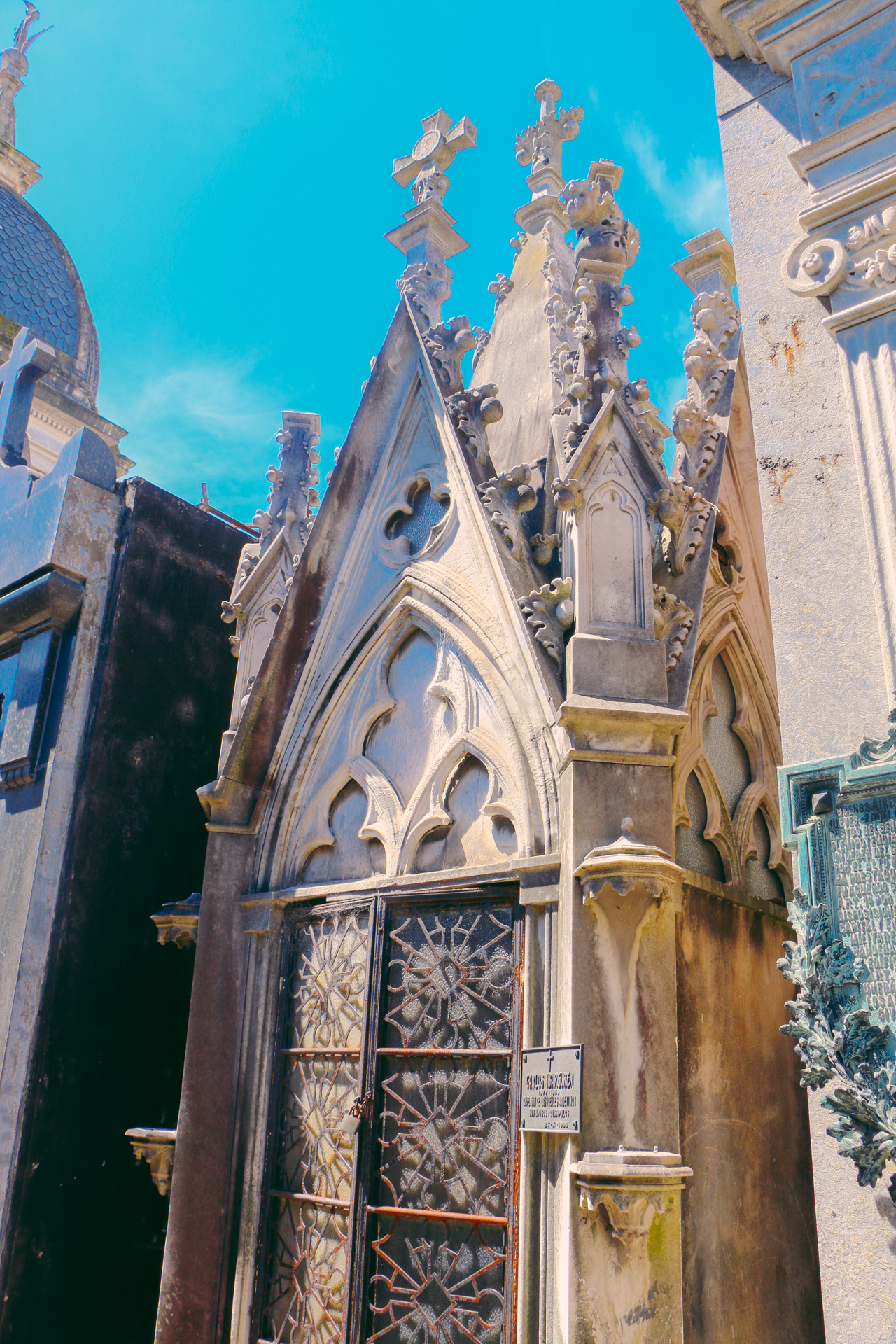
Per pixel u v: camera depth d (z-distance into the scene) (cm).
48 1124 662
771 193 424
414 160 732
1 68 1457
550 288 750
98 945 717
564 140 873
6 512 844
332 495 657
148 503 827
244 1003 595
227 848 623
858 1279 293
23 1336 620
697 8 443
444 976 502
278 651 637
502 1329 425
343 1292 487
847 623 352
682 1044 427
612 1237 374
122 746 764
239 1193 558
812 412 383
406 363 665
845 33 409
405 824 548
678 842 499
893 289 367
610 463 492
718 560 564
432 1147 479
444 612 574
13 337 1114
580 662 452
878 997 297
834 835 320
